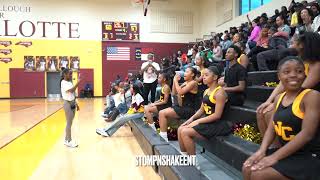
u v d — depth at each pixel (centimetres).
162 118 471
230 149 315
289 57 207
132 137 637
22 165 434
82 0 1973
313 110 189
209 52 946
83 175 386
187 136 346
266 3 1302
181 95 481
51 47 1942
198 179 278
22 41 1906
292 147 192
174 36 2066
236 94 444
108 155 487
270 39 635
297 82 200
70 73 551
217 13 1781
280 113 205
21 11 1902
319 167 191
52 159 466
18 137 639
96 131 655
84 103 1529
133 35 2025
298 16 673
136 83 707
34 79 1928
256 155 214
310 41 226
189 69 478
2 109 1220
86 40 1981
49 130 728
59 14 1948
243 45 782
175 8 2058
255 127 366
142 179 366
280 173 192
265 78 550
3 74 1897
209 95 363
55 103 1548
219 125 353
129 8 2019
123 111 820
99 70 2002
